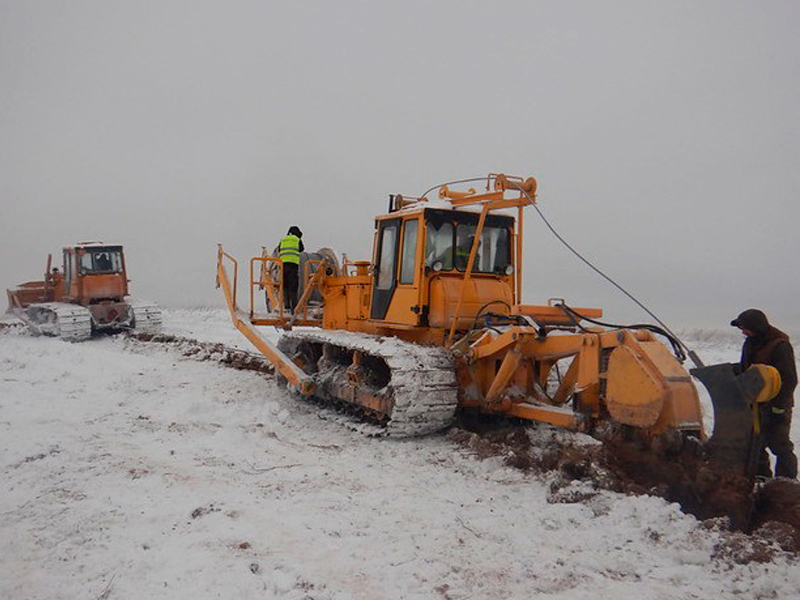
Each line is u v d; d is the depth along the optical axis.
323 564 4.45
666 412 5.36
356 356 8.63
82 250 21.48
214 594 4.04
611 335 5.97
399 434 7.53
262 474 6.44
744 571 4.25
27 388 11.09
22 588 4.13
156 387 11.24
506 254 8.88
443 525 5.14
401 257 8.73
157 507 5.46
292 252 11.24
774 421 5.82
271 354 10.22
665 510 4.96
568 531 5.02
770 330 6.02
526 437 7.37
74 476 6.28
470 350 7.56
